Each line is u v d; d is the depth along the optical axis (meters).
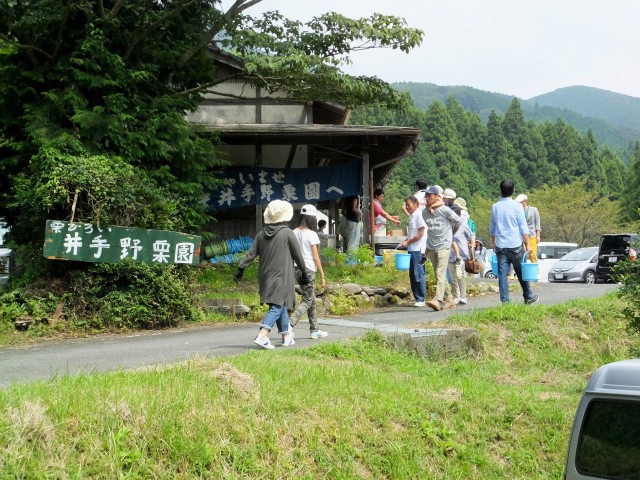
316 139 18.66
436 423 6.11
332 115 23.03
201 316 11.84
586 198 54.72
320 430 5.48
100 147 13.12
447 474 5.52
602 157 113.00
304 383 6.39
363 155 18.62
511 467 5.84
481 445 5.99
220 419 5.18
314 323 9.44
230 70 21.06
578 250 29.19
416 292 13.20
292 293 8.48
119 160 12.54
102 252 10.95
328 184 18.95
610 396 3.07
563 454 5.99
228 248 19.08
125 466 4.53
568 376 9.30
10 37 13.73
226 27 15.95
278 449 5.11
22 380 6.81
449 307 12.84
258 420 5.35
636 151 131.12
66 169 10.92
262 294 8.40
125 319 10.92
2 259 15.36
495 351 9.89
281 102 21.02
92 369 7.33
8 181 13.78
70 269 11.26
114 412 4.88
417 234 12.82
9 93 13.64
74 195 10.99
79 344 9.57
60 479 4.24
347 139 18.67
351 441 5.50
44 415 4.66
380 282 14.67
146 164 14.37
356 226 18.84
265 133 17.73
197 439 4.88
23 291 10.95
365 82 16.56
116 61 13.61
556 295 15.62
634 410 2.98
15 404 4.80
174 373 6.09
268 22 16.50
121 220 11.26
